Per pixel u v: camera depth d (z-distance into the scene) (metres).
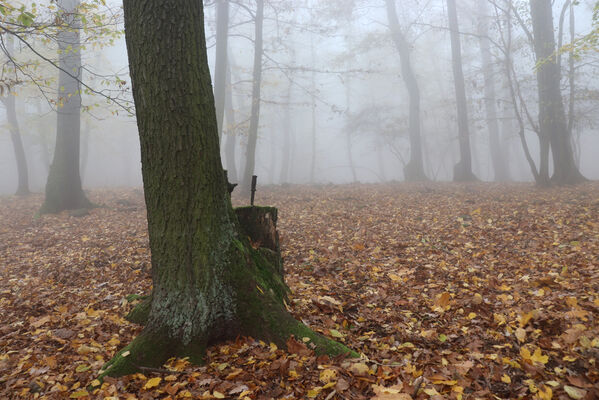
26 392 2.98
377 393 2.57
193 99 3.32
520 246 6.37
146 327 3.47
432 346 3.40
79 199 13.70
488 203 11.16
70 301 5.11
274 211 4.75
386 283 5.17
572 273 4.84
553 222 7.73
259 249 4.34
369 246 7.14
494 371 2.90
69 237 9.68
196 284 3.40
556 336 3.32
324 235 8.20
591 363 2.83
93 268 6.66
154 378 2.92
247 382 2.85
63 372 3.26
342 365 2.96
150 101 3.28
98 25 7.58
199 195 3.41
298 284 5.09
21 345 3.85
